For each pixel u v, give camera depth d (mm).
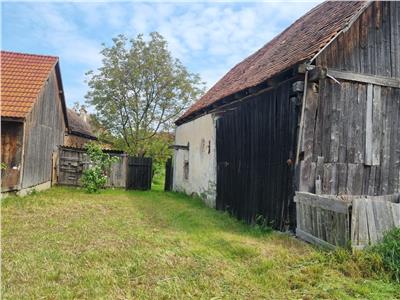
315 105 6902
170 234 7043
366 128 7391
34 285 4207
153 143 23078
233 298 3959
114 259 5230
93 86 22781
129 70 22516
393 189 7582
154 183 23234
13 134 11555
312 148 6859
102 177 15531
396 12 7887
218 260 5309
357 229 5363
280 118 7570
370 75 7445
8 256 5254
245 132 9203
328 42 6680
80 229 7289
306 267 4902
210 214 9547
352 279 4594
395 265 4809
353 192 7184
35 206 9969
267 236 6883
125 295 3955
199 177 13172
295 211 6883
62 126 18000
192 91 23172
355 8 7145
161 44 22828
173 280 4430
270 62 9398
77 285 4242
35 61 14609
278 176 7508
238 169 9508
